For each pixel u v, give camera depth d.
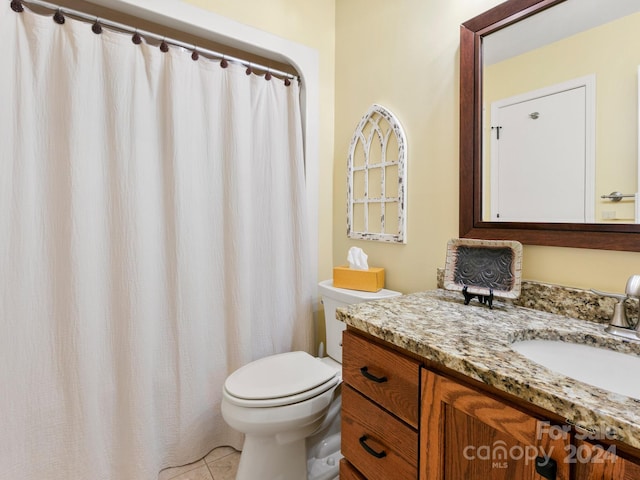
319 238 1.90
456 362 0.70
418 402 0.80
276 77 1.75
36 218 1.20
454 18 1.28
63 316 1.23
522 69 1.07
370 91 1.67
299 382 1.29
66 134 1.22
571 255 0.99
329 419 1.51
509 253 1.07
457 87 1.28
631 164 0.86
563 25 0.98
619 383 0.77
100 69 1.29
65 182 1.22
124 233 1.33
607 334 0.83
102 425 1.31
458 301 1.15
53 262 1.23
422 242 1.43
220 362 1.59
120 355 1.35
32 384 1.19
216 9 1.50
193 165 1.47
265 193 1.72
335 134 1.91
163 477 1.43
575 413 0.53
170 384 1.47
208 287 1.55
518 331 0.86
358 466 0.98
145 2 1.34
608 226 0.90
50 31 1.21
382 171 1.60
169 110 1.41
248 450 1.28
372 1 1.65
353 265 1.62
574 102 0.96
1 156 1.11
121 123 1.32
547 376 0.61
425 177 1.41
